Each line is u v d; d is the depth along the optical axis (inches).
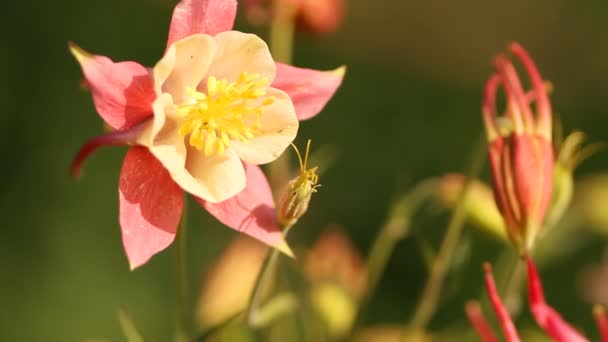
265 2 27.1
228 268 26.0
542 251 27.1
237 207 21.5
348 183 53.4
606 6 82.5
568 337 22.1
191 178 21.1
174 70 21.2
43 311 44.4
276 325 25.0
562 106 73.6
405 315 44.4
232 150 21.3
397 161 56.9
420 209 26.1
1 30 56.5
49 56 56.3
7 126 51.4
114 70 20.8
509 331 22.0
